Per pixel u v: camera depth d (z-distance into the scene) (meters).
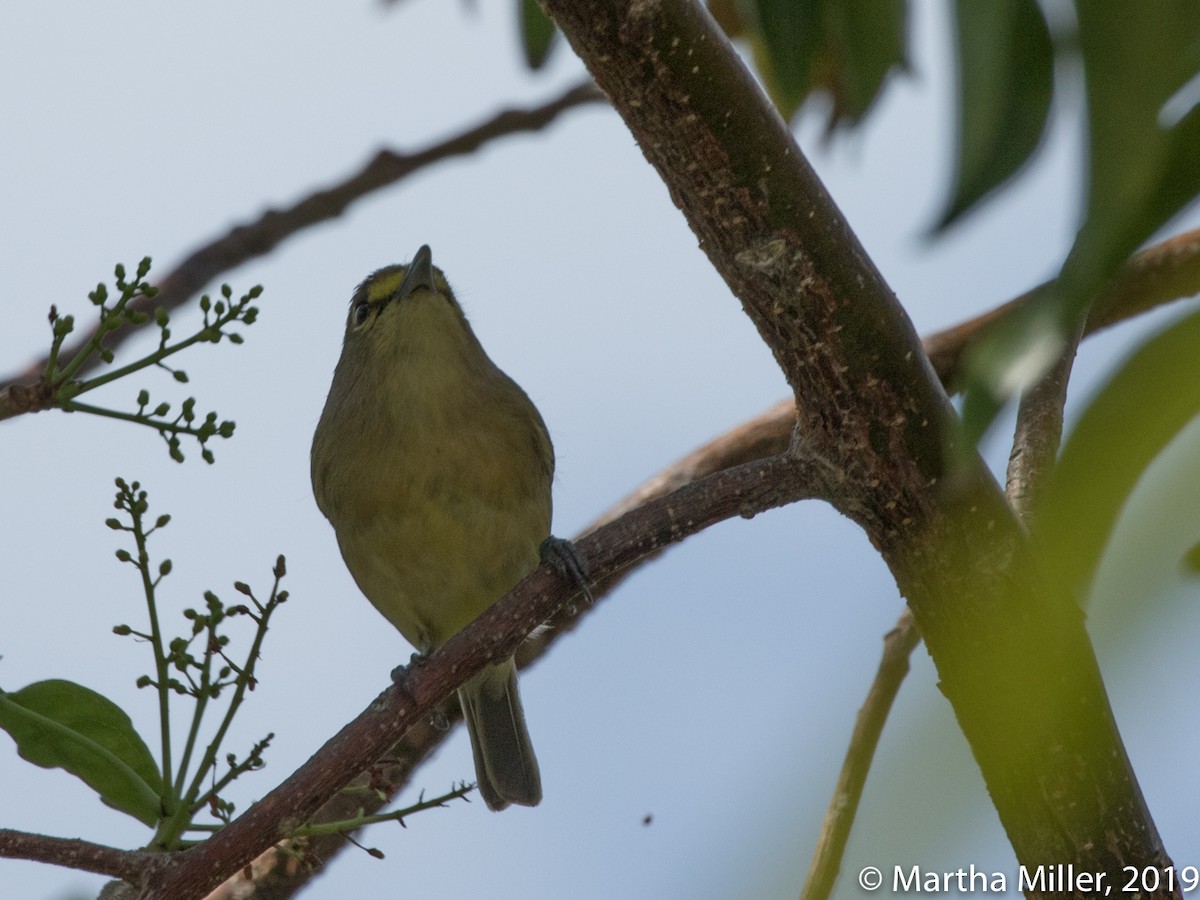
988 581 5.65
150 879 5.11
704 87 5.07
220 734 5.58
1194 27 2.42
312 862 5.72
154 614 5.59
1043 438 6.28
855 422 5.64
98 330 5.46
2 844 4.96
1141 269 7.48
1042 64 4.18
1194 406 2.06
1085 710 5.11
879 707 6.29
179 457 5.55
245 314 5.63
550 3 5.06
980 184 3.42
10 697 5.83
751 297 5.56
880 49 7.04
